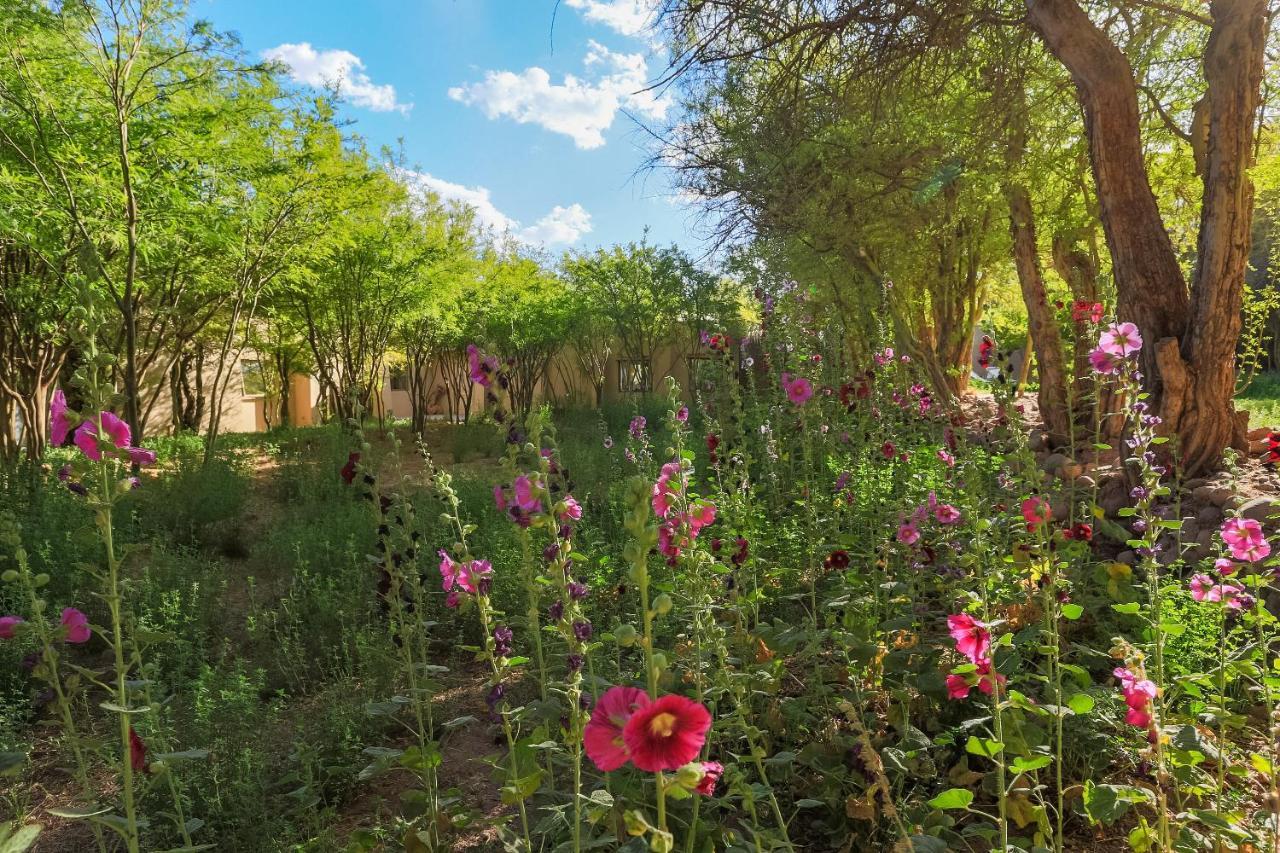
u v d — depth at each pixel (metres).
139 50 8.45
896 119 8.05
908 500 3.87
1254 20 4.68
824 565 3.46
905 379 7.32
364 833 2.46
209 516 7.64
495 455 14.17
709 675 2.67
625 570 4.73
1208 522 4.38
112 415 1.92
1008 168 7.31
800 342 7.59
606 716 1.23
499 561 5.14
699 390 7.86
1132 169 5.25
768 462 5.65
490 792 3.01
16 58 7.48
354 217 12.35
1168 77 7.81
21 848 0.89
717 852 2.27
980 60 7.07
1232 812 2.09
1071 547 3.71
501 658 2.15
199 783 3.01
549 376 26.08
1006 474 4.20
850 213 9.24
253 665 4.59
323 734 3.44
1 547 5.60
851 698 2.68
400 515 2.76
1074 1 5.16
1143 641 3.11
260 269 12.30
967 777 2.44
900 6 6.35
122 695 1.90
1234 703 2.94
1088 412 6.72
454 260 16.66
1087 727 2.59
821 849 2.44
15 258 10.13
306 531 6.89
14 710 3.81
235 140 9.50
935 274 11.13
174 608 4.70
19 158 8.05
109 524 1.90
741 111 9.55
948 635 3.22
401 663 2.71
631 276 19.53
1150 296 5.28
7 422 10.99
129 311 8.83
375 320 16.95
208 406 20.39
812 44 7.52
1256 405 10.05
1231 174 4.88
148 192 8.77
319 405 22.09
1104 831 2.41
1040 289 7.77
